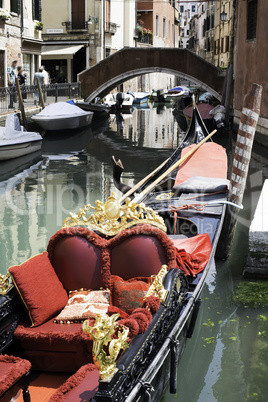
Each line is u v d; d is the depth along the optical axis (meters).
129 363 2.42
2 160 12.35
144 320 2.70
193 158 7.55
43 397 2.80
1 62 18.91
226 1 35.06
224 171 7.06
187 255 4.04
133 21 35.50
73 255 3.32
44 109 16.98
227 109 17.75
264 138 13.96
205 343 4.06
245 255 5.84
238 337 4.14
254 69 15.30
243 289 4.95
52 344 2.93
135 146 15.07
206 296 4.84
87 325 2.25
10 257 5.98
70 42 28.91
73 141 16.05
